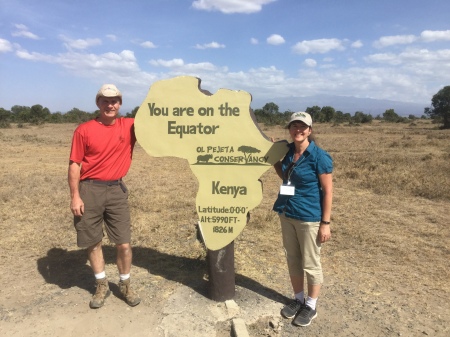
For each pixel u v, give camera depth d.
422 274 3.98
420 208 6.53
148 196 7.24
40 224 5.47
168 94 3.10
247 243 4.77
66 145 18.52
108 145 2.98
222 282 3.27
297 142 2.78
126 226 3.17
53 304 3.28
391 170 9.77
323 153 2.78
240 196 3.16
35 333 2.89
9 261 4.20
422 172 9.46
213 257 3.24
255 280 3.75
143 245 4.70
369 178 8.81
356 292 3.57
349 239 5.00
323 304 3.34
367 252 4.57
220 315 3.12
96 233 3.11
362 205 6.70
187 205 6.61
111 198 3.05
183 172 10.82
